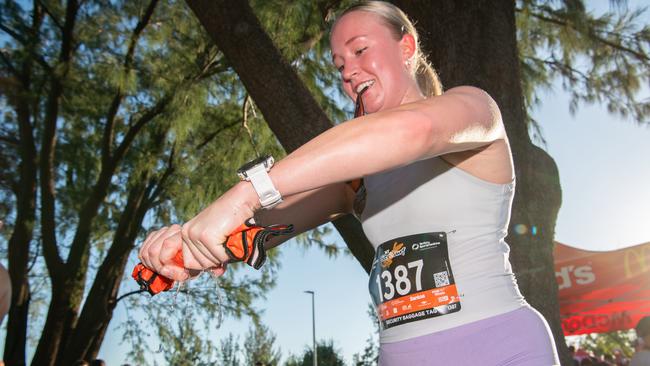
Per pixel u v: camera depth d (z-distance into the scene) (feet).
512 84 12.28
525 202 11.61
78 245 36.63
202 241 3.72
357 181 5.70
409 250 4.91
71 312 36.96
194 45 33.14
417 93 5.84
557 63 27.66
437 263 4.80
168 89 32.63
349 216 12.60
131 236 37.37
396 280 4.92
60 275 36.58
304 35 22.44
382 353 5.05
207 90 33.42
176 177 34.71
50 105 34.60
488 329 4.61
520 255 11.33
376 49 5.69
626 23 24.95
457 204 4.90
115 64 32.14
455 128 4.03
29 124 35.19
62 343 36.73
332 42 5.93
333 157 3.66
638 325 17.33
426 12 12.67
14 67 33.86
